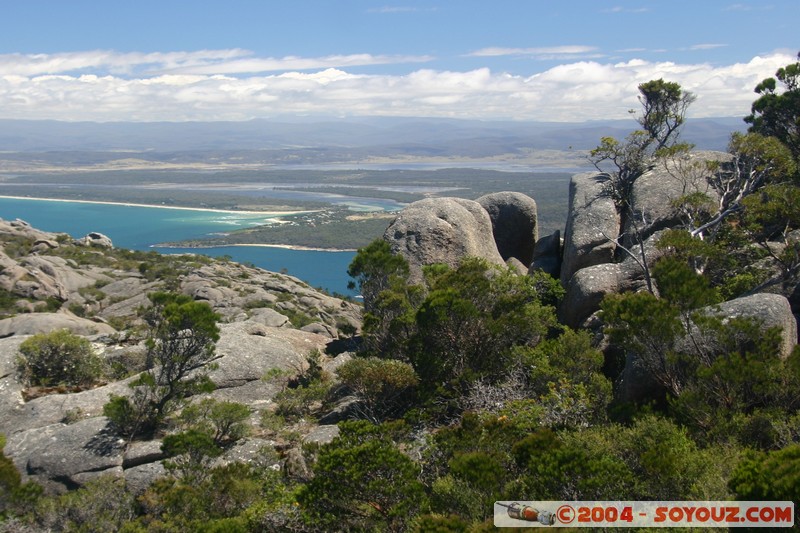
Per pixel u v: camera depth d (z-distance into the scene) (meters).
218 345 26.77
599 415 16.69
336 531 13.91
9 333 41.66
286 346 28.08
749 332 15.07
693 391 14.70
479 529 11.17
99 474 19.59
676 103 33.28
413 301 25.67
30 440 21.27
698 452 12.73
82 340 27.77
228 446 20.75
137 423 21.69
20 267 69.12
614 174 31.70
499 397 18.73
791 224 25.22
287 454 19.86
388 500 13.34
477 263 25.11
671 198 27.53
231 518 15.05
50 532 16.80
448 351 22.00
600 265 24.89
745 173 27.69
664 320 15.37
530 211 38.25
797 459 10.09
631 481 12.30
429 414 19.59
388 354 24.20
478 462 12.98
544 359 19.19
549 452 12.60
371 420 20.80
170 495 16.70
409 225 32.75
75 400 23.80
